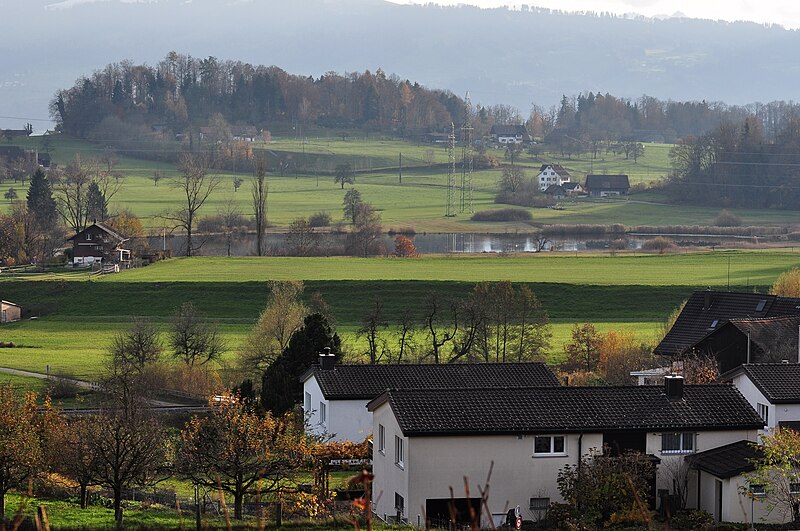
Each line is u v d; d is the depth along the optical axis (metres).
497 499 154.75
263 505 163.12
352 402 199.62
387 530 133.62
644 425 159.25
